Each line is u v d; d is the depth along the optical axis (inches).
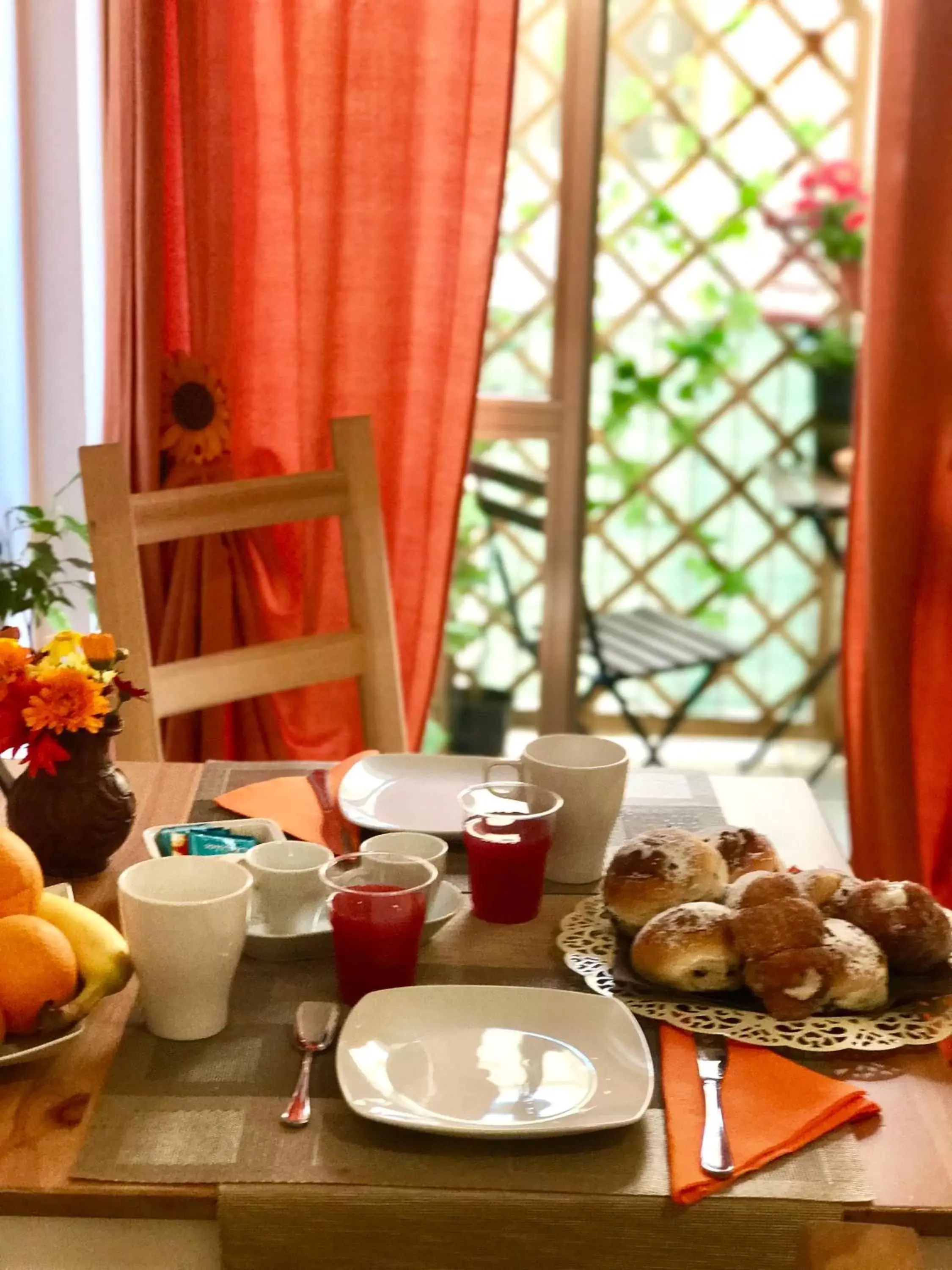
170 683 54.7
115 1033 31.7
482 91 69.2
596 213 79.8
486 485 93.0
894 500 71.0
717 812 45.3
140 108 65.2
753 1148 27.6
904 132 68.1
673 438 120.2
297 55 67.4
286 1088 29.5
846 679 76.8
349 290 70.6
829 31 111.1
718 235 115.5
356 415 67.1
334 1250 26.5
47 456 76.5
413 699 76.3
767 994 31.8
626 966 33.9
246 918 31.5
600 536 122.3
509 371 93.8
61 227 73.4
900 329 69.6
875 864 76.5
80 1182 26.5
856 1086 30.3
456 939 36.6
